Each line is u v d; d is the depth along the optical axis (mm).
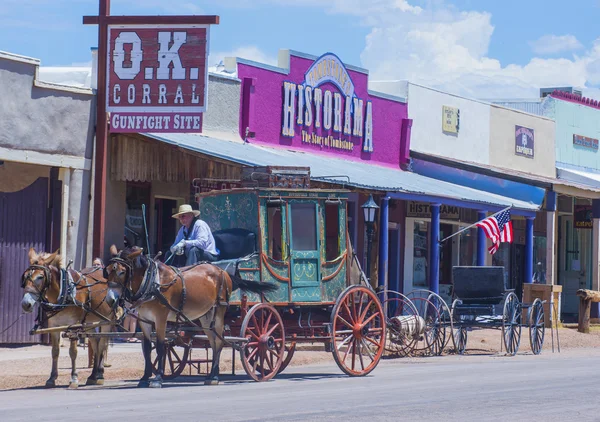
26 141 21406
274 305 16734
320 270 17250
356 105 31922
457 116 37062
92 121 22812
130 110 22094
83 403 13148
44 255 15203
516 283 39562
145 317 15625
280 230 17031
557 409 12531
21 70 21297
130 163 23375
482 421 11383
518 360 22109
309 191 17219
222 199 17422
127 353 20625
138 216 25375
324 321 17609
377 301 18094
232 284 16453
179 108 21891
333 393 14422
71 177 22438
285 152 27750
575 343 28562
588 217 42188
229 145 25438
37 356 20141
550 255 33312
